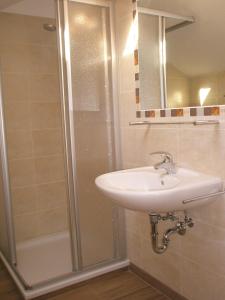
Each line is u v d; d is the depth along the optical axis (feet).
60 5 6.35
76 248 6.93
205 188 4.74
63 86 6.49
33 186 8.89
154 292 6.62
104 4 6.84
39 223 9.06
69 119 6.57
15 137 8.51
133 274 7.30
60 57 6.43
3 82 8.04
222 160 4.95
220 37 4.85
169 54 5.79
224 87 4.86
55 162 9.14
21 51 8.36
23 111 8.55
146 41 6.25
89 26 6.72
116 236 7.46
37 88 8.68
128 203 4.56
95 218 7.13
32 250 8.62
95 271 7.11
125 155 7.22
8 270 7.57
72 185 6.75
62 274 7.04
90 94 6.84
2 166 7.50
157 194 4.30
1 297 6.61
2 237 8.32
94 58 6.84
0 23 7.95
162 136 6.09
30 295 6.40
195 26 5.24
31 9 7.88
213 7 4.92
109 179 5.53
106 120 7.13
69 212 6.86
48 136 8.97
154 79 6.14
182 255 6.00
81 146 6.79
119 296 6.53
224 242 5.13
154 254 6.70
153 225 5.36
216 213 5.20
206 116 5.13
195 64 5.30
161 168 5.70
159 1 5.90
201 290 5.68
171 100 5.82
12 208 7.75
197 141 5.35
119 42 6.98
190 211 5.69
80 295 6.58
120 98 7.15
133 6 6.46
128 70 6.79
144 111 6.45
